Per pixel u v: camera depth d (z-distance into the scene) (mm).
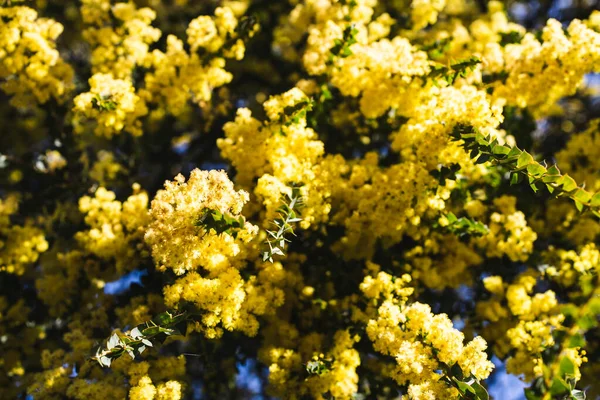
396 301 892
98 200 935
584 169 996
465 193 952
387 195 907
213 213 797
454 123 868
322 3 999
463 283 989
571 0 1257
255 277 887
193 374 1033
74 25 1205
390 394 941
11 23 951
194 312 832
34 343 1013
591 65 902
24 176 1052
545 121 1197
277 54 1199
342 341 893
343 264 954
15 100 991
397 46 912
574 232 976
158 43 1066
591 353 947
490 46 936
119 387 872
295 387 903
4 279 1021
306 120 965
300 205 883
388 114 993
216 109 1110
